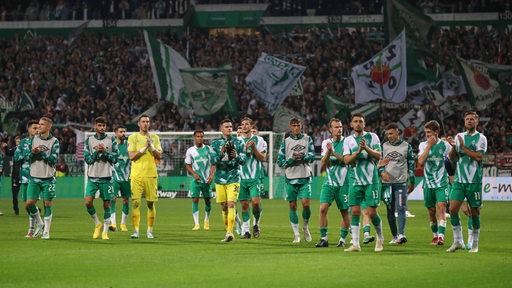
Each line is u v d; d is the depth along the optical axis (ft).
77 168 148.05
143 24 193.77
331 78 165.27
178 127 163.22
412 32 165.68
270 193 138.21
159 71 167.73
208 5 192.44
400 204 62.03
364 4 185.37
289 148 62.28
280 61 161.79
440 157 61.11
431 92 162.30
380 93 154.92
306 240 62.85
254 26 190.39
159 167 141.90
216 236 68.59
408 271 43.78
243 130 66.95
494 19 179.63
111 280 40.65
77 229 75.46
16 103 170.30
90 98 168.14
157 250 55.42
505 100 157.99
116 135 75.61
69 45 183.93
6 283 39.75
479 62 158.92
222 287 38.24
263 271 43.75
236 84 168.86
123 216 75.61
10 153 98.58
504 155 136.36
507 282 39.88
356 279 40.75
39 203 122.31
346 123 156.35
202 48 180.34
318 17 186.60
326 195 58.08
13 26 196.54
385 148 62.90
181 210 108.27
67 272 43.65
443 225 60.34
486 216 94.84
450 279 40.81
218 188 64.13
